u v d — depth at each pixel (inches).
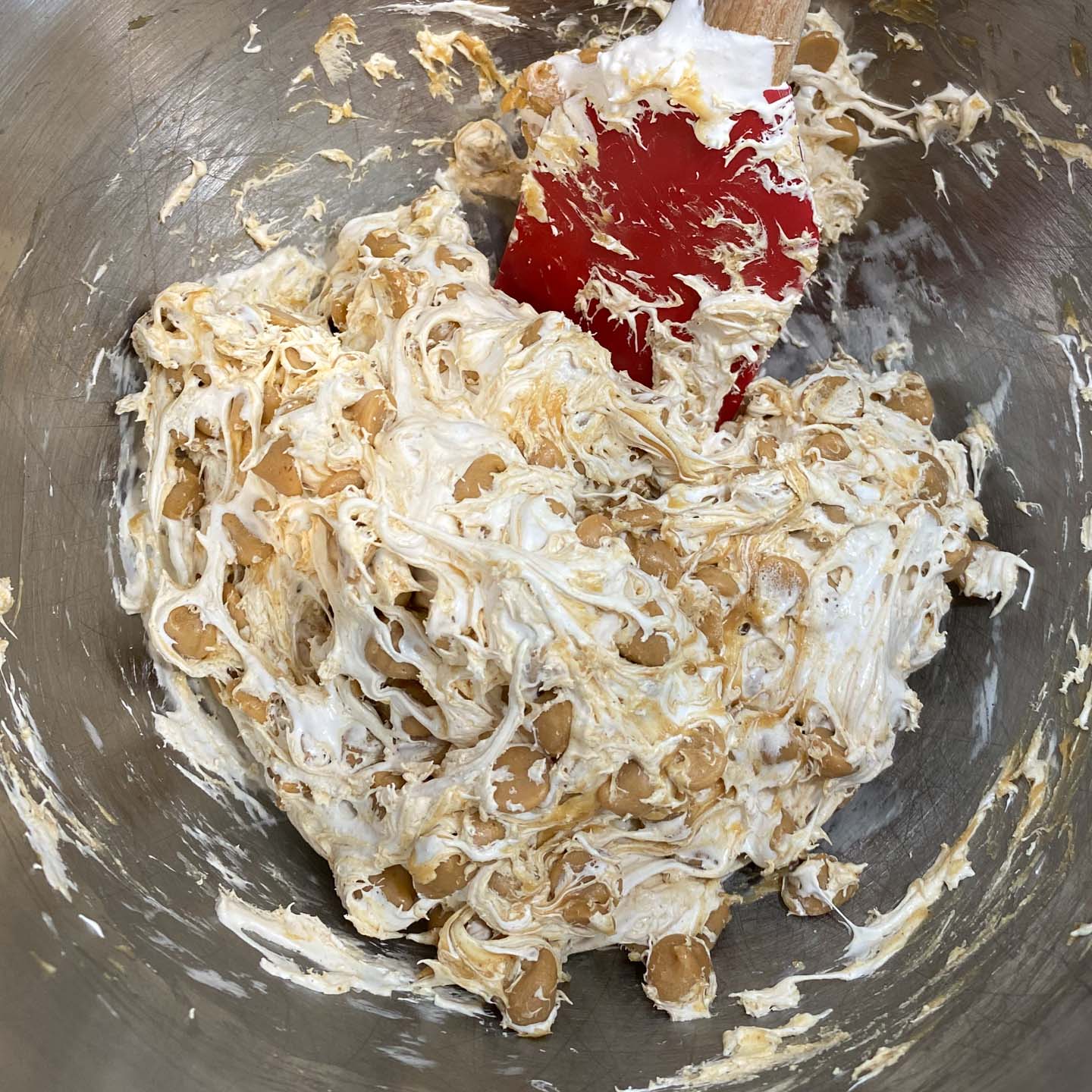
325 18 9.3
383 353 9.3
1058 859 8.6
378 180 10.3
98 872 7.9
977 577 9.6
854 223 10.4
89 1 8.2
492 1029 8.5
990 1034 7.8
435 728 8.7
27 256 8.2
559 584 8.2
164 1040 7.1
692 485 9.3
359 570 8.4
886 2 9.1
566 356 9.1
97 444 8.9
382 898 8.7
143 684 9.0
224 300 9.2
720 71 8.1
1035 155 9.1
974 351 10.0
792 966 9.0
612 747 8.2
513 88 10.0
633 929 8.8
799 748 9.0
